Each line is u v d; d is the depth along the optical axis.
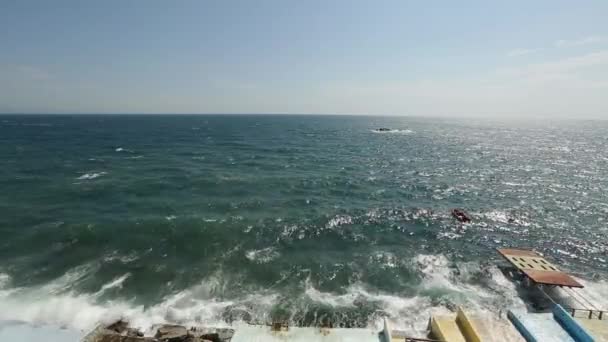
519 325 13.10
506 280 20.16
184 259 21.98
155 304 16.97
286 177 47.69
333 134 127.69
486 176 49.88
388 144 92.75
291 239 25.67
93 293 17.75
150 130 135.50
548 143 97.88
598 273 21.42
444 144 93.00
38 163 54.31
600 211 33.50
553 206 35.06
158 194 37.38
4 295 17.19
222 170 52.22
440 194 39.62
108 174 46.97
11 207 31.31
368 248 24.53
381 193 39.78
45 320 15.30
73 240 24.27
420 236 26.97
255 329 13.80
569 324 12.76
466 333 12.80
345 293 18.53
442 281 19.98
